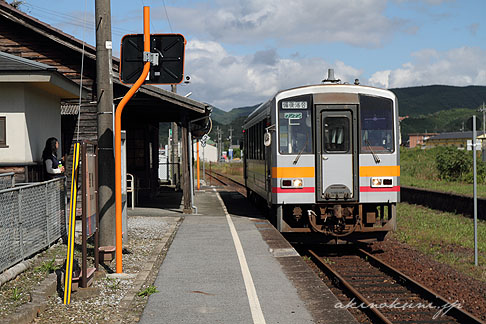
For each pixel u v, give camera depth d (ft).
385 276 29.53
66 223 33.99
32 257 27.27
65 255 28.09
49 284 21.38
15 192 24.53
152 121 73.15
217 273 25.88
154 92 49.29
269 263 28.19
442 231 42.88
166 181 111.24
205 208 58.34
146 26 25.22
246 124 59.67
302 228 36.55
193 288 23.06
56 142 32.78
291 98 36.29
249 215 50.60
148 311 19.74
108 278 24.66
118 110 25.35
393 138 36.29
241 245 33.22
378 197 36.01
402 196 69.05
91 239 33.78
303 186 35.96
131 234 37.88
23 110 32.22
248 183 59.16
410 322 21.22
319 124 36.04
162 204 62.54
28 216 26.40
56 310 19.66
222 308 20.11
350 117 36.14
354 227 36.14
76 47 52.16
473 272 29.50
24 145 32.32
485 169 83.20
